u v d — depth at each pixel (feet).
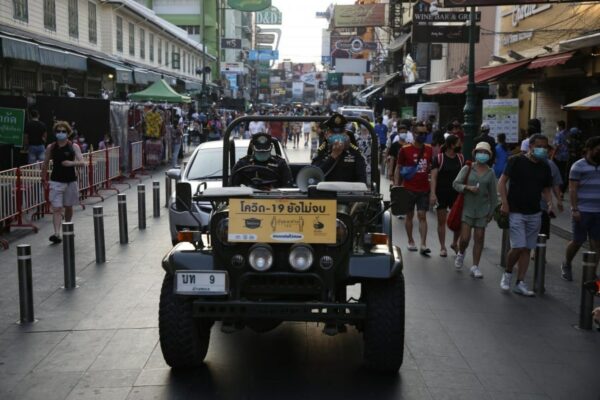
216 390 16.72
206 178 33.45
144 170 71.97
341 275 16.60
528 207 25.81
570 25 57.21
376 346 16.87
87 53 78.02
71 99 61.62
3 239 33.99
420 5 61.72
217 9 215.10
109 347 19.79
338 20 149.07
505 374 18.22
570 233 38.93
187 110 135.74
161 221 42.01
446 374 18.07
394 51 140.05
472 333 21.59
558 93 61.82
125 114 64.90
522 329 22.12
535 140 25.26
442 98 100.68
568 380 17.90
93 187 52.95
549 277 29.30
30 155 51.31
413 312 23.75
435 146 43.98
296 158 91.40
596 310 15.99
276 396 16.40
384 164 68.80
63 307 23.72
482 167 28.89
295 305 15.87
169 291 17.21
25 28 68.49
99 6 94.58
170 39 140.77
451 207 32.55
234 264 16.51
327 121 21.30
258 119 21.15
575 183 27.86
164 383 17.17
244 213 16.34
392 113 96.22
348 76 186.50
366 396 16.49
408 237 34.30
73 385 17.04
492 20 86.58
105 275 28.30
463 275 29.32
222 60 253.24
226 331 16.83
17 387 16.93
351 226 16.46
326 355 19.30
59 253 32.55
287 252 16.46
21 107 51.47
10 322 22.11
